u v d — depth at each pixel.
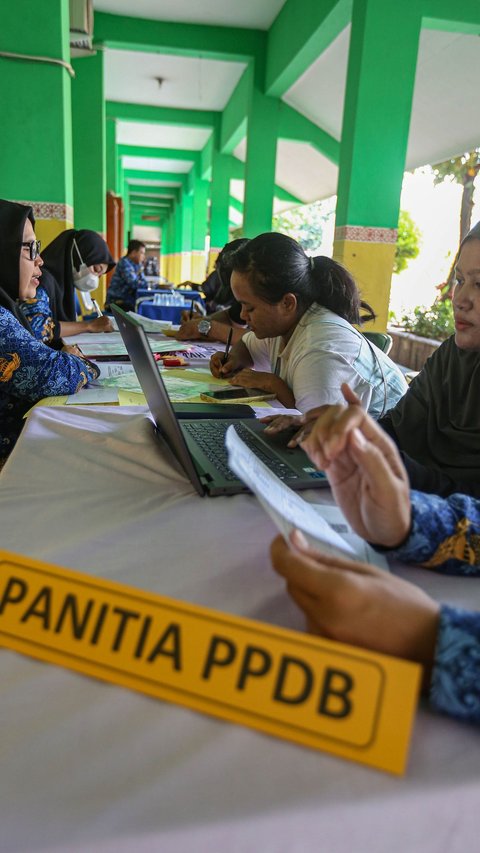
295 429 1.25
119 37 6.96
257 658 0.50
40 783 0.42
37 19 4.09
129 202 23.00
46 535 0.82
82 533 0.83
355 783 0.43
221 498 0.96
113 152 10.26
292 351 1.62
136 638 0.53
